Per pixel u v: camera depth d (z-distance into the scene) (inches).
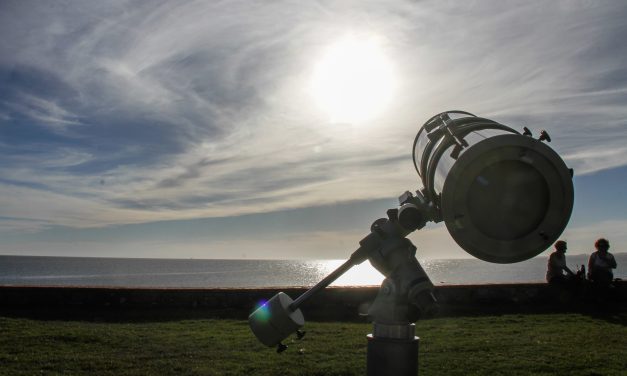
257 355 335.3
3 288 531.2
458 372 296.0
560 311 527.2
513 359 324.2
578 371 296.4
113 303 531.2
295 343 374.0
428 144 156.1
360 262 149.0
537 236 130.6
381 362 138.3
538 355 335.3
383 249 144.1
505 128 142.3
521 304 547.8
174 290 535.5
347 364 309.9
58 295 532.7
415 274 140.3
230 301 534.3
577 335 402.0
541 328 436.5
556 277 551.8
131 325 453.1
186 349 353.1
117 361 316.5
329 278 150.6
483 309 534.6
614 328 433.7
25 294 531.8
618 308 534.6
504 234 130.3
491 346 361.7
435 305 137.3
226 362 316.5
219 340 384.2
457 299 543.2
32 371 292.2
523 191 128.3
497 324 460.1
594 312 519.2
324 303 527.8
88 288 534.0
